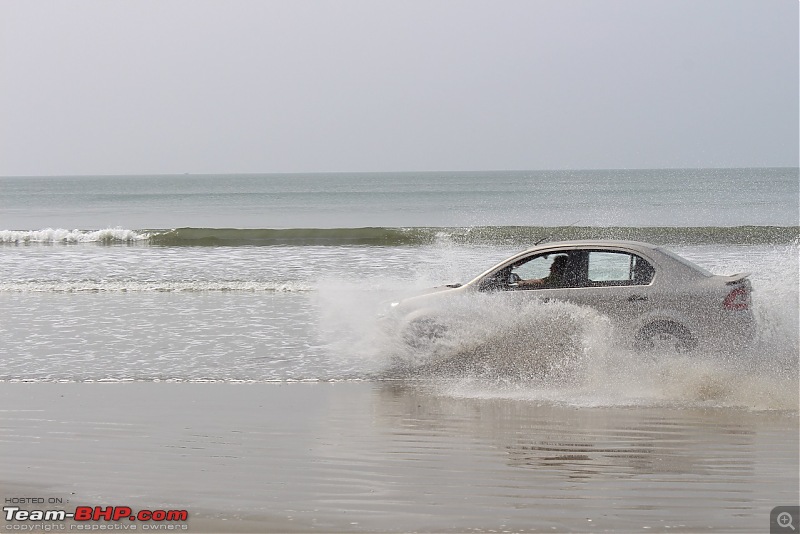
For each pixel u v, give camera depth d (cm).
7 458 798
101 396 1052
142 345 1387
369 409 980
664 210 5878
